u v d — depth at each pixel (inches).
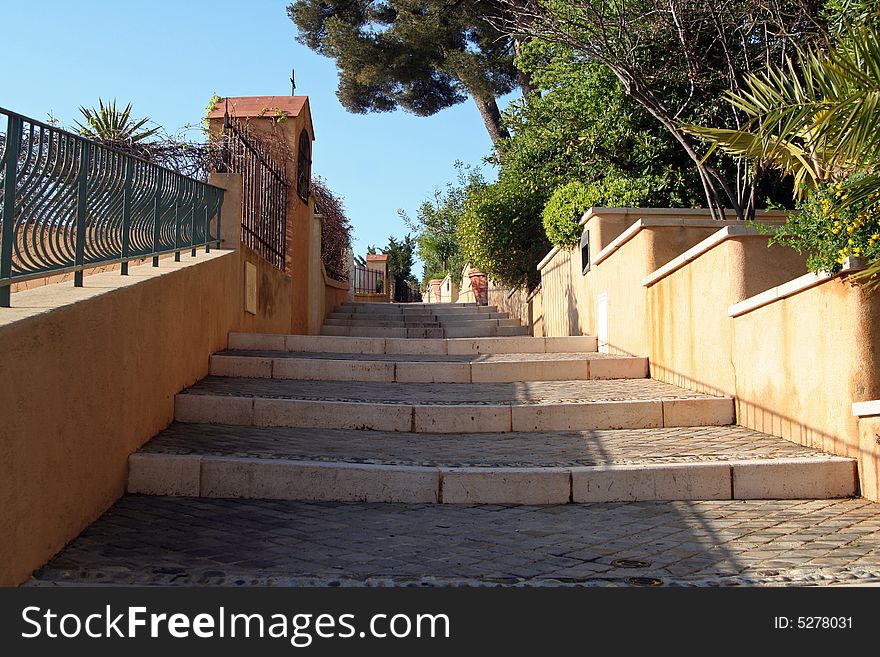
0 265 156.5
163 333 241.3
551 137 511.2
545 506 204.7
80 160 195.6
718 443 240.2
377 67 804.0
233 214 349.7
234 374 304.2
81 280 197.5
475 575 150.8
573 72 494.6
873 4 231.6
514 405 265.7
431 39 764.0
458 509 200.5
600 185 456.4
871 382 209.0
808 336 231.3
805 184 237.6
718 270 280.2
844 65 198.4
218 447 222.1
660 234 338.6
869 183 196.5
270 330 417.4
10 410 139.1
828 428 222.5
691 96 402.0
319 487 206.7
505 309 714.2
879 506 200.4
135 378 213.0
